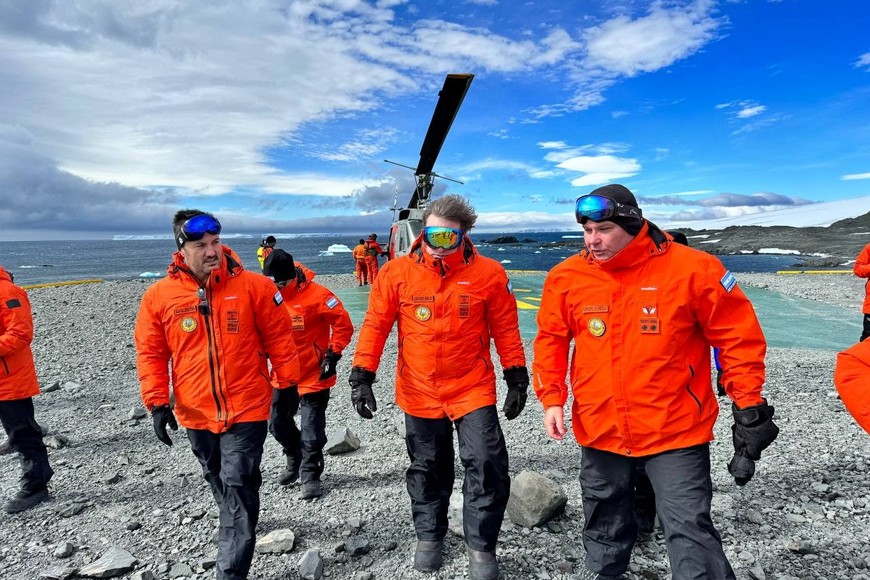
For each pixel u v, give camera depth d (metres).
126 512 4.07
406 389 3.17
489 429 2.97
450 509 3.77
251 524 2.86
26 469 4.17
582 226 2.42
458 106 12.53
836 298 15.95
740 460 2.20
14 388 4.04
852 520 3.50
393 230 15.86
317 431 4.19
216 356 2.96
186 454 5.25
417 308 3.09
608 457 2.55
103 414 6.54
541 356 2.76
